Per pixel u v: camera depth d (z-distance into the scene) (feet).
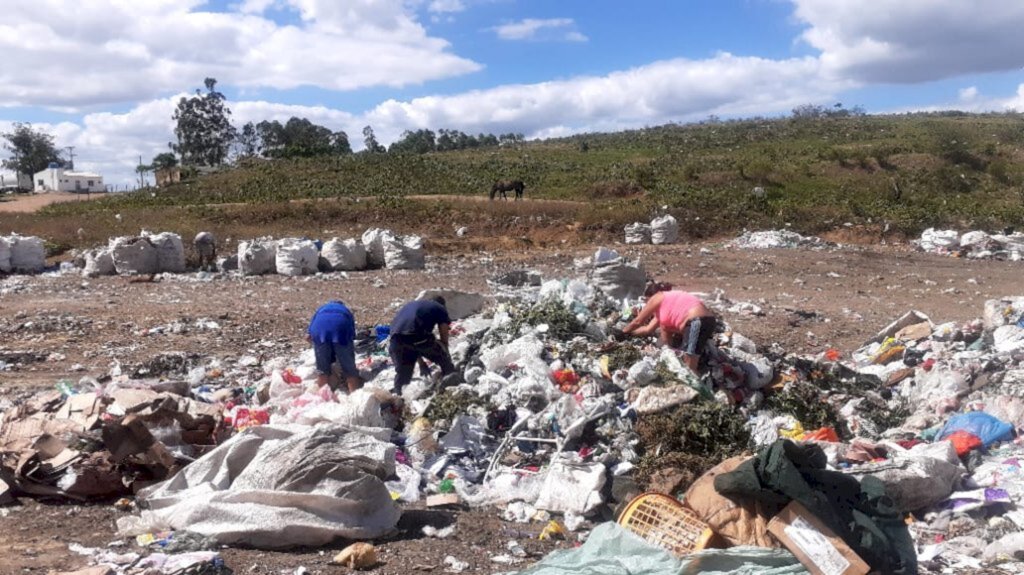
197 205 124.77
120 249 64.18
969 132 210.59
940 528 18.95
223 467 18.71
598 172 173.17
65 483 19.58
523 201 113.70
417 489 20.66
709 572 14.49
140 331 40.37
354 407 22.72
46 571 15.55
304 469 17.89
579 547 15.93
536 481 20.93
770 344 39.42
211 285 58.95
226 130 312.09
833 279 67.31
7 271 65.77
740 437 23.26
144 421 21.27
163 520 17.53
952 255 86.43
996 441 22.91
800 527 14.99
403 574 16.02
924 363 31.30
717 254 78.89
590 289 36.32
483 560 16.93
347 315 27.61
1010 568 16.79
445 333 27.86
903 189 151.94
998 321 34.78
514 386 25.13
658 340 29.68
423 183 169.37
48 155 351.25
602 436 22.89
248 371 32.30
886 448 22.54
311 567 16.11
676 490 19.79
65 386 26.12
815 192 146.41
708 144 221.46
